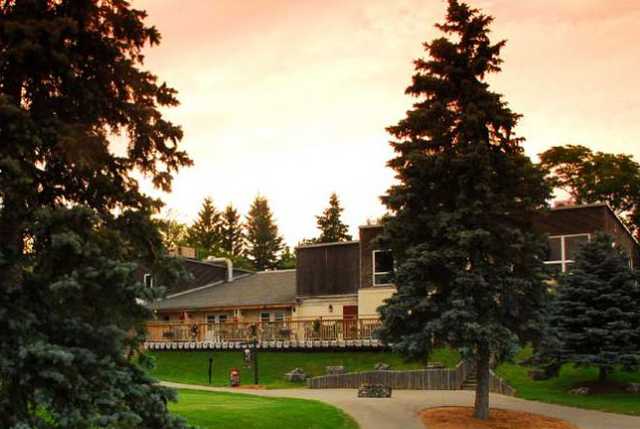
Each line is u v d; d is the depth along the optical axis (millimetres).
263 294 45281
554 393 25125
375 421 19734
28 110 11102
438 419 20453
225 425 16312
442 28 21984
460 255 20250
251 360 35000
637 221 52188
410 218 21672
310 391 27531
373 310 37719
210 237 102125
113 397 10164
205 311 45781
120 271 9914
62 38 11234
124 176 12031
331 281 41594
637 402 23203
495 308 21062
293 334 37469
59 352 9328
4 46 10867
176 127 12156
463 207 20719
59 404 9805
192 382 31922
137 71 11984
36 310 10289
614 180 50250
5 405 9859
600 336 24859
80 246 9875
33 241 10766
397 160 21672
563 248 33438
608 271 26000
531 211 21484
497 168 21312
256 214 101812
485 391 20812
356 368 32156
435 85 21531
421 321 21250
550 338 21719
